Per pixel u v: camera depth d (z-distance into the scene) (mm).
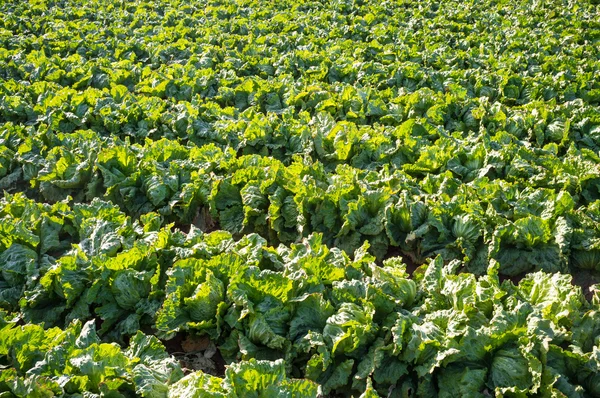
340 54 18984
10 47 20422
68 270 8039
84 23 23703
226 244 8547
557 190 10875
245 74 17828
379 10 25438
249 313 7230
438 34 21359
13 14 24656
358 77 16781
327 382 6832
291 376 7039
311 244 8508
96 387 6133
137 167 11242
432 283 7785
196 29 22391
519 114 14031
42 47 20000
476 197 10312
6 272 8398
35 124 14016
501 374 6449
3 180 11969
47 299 8195
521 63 18016
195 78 16203
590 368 6273
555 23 22812
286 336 7238
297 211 10047
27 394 5691
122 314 8094
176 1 27531
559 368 6398
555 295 7348
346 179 10398
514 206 9914
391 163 12031
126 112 13906
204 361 7898
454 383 6543
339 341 6789
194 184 10578
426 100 14289
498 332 6637
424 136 12922
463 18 24438
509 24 23219
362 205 9898
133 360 6512
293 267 7930
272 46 20297
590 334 6852
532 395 6273
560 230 9234
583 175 10625
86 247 8617
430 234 9703
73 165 11320
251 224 10531
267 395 5797
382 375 6738
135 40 20328
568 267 9289
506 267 9250
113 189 10820
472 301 7133
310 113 14852
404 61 18891
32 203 9617
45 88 15656
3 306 8273
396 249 10320
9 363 6465
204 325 7480
